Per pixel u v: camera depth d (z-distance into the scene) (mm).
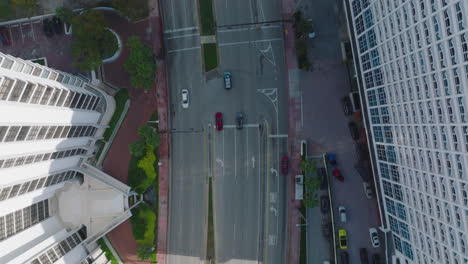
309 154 63594
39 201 55969
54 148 50406
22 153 42906
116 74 64188
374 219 62938
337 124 63438
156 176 64125
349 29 58438
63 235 57375
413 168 46594
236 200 64188
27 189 49375
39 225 55500
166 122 64312
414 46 41312
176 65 64438
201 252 64062
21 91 39531
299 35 62031
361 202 63094
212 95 64188
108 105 62750
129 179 63844
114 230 64062
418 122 43531
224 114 64125
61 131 50844
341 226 63062
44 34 64812
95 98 60219
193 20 64250
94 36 57625
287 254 63375
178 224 64312
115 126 64375
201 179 64438
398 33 44062
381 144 54906
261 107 63906
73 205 61312
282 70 63719
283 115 63812
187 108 64312
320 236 63219
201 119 64375
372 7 49812
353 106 61406
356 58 58344
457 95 35500
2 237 47344
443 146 39719
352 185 63219
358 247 62969
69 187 61875
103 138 64250
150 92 64125
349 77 63031
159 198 64188
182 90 63656
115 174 64125
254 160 64062
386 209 57594
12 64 40094
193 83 64312
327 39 63312
